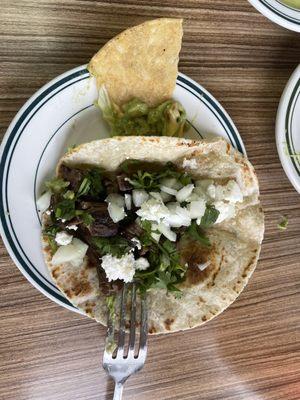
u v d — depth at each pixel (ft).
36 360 0.81
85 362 0.83
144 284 0.79
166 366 0.88
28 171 0.74
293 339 0.94
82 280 0.78
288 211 0.90
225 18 0.82
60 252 0.76
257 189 0.82
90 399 0.84
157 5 0.79
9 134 0.72
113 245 0.76
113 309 0.77
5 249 0.77
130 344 0.77
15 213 0.74
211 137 0.81
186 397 0.89
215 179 0.82
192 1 0.80
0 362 0.80
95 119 0.78
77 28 0.77
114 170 0.80
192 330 0.88
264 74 0.86
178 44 0.73
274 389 0.95
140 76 0.75
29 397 0.81
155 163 0.81
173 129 0.78
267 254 0.90
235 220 0.83
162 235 0.79
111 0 0.77
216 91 0.84
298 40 0.86
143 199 0.77
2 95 0.75
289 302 0.92
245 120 0.86
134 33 0.71
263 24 0.84
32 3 0.74
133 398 0.87
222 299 0.81
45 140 0.75
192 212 0.78
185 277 0.81
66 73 0.73
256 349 0.92
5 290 0.78
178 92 0.79
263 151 0.88
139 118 0.78
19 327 0.80
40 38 0.75
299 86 0.81
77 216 0.75
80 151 0.74
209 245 0.81
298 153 0.83
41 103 0.73
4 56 0.74
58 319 0.81
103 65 0.73
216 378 0.91
